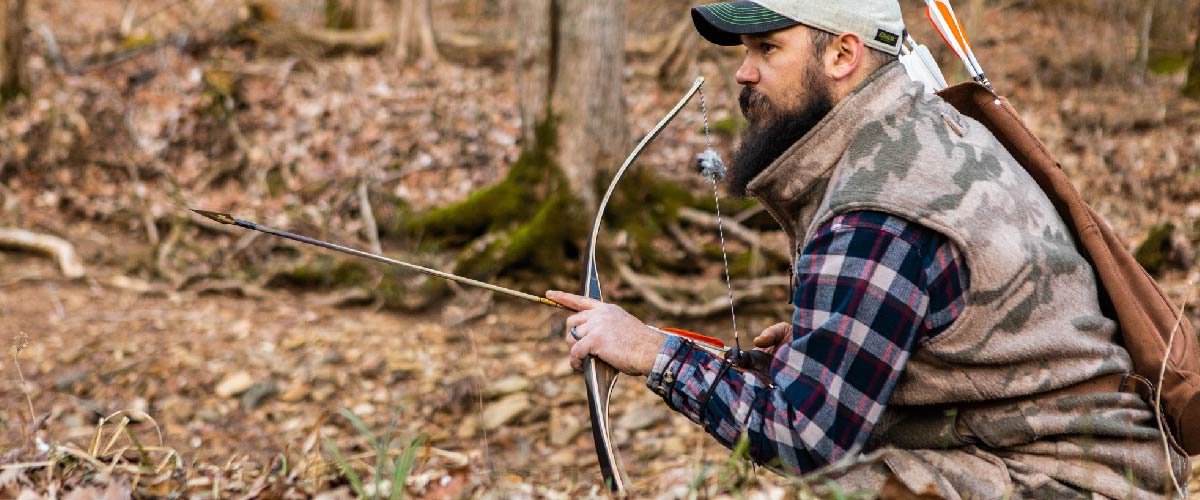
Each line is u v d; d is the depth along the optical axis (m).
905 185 1.89
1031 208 1.95
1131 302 1.95
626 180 7.45
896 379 1.85
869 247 1.87
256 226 2.20
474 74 11.73
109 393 5.67
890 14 2.04
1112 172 8.88
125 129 9.52
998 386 1.89
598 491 2.69
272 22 11.78
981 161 1.94
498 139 9.69
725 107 10.52
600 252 7.20
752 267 7.23
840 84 2.02
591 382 2.08
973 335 1.87
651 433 5.16
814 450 1.88
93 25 12.96
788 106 2.05
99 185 8.88
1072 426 1.88
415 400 5.66
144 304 7.09
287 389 5.76
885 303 1.84
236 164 9.16
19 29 9.59
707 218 7.56
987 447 1.95
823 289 1.89
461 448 5.06
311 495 2.44
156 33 12.08
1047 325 1.88
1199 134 9.49
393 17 11.97
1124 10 11.93
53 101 9.64
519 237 7.23
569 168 7.32
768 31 2.02
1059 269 1.91
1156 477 1.91
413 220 7.90
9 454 2.56
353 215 8.45
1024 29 12.65
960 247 1.85
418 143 9.57
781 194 2.09
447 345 6.46
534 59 7.46
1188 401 1.89
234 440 5.18
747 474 2.15
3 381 5.70
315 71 11.02
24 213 8.41
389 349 6.34
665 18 13.77
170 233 8.26
